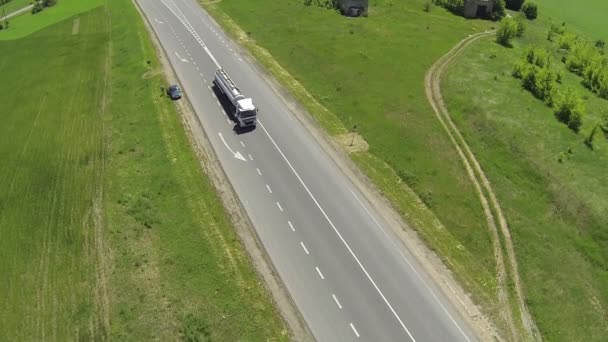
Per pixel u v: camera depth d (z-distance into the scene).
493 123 68.81
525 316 46.41
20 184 62.75
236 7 108.94
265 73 81.12
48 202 58.94
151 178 58.75
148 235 51.56
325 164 61.47
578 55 91.62
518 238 53.72
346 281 47.25
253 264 48.41
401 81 79.25
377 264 49.06
